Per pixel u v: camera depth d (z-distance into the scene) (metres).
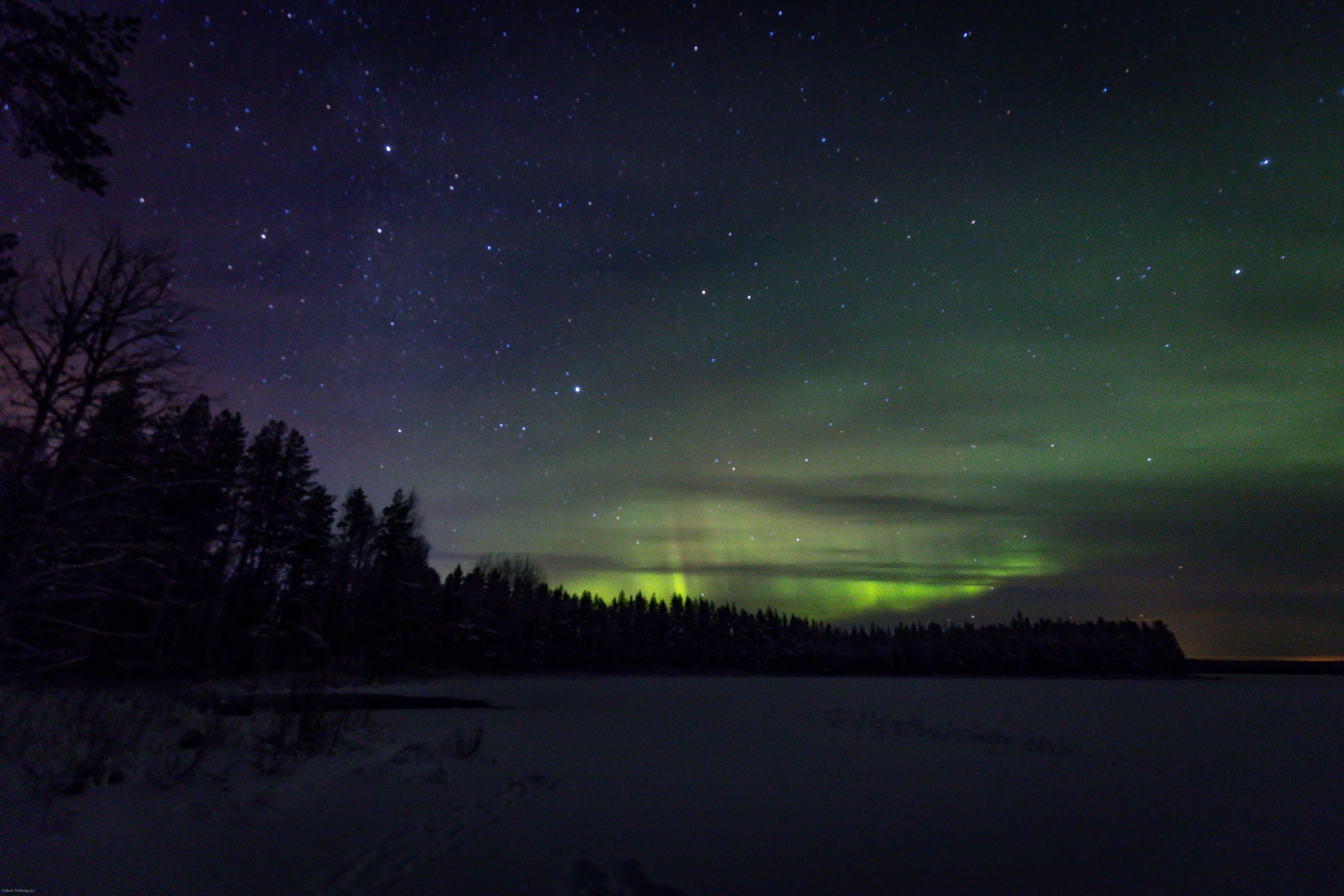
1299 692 48.47
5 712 7.95
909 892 5.09
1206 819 8.02
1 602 8.84
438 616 55.59
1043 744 15.45
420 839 5.53
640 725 17.72
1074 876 5.66
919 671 96.56
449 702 24.27
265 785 6.79
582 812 7.07
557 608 77.81
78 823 5.08
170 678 24.05
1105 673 97.31
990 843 6.59
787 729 17.61
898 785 9.72
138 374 11.27
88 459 10.34
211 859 4.70
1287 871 5.98
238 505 31.34
